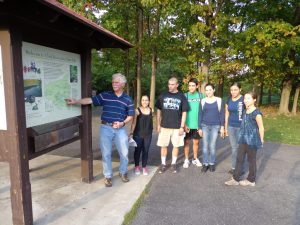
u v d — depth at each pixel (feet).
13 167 9.70
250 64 40.75
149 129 16.30
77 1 32.30
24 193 9.91
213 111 17.17
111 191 13.93
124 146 14.75
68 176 15.98
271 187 15.37
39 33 10.85
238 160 15.39
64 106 12.92
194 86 17.75
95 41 14.43
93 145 24.57
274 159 20.92
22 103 9.58
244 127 15.21
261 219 11.84
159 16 38.47
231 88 16.61
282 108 53.67
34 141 10.61
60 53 12.44
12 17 8.71
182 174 17.12
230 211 12.46
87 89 14.49
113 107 14.35
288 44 35.88
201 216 11.94
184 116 16.89
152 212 12.16
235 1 36.70
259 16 40.70
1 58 9.12
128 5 40.37
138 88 45.88
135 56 49.16
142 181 15.38
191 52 36.60
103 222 11.02
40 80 11.12
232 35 35.78
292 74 51.16
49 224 10.80
